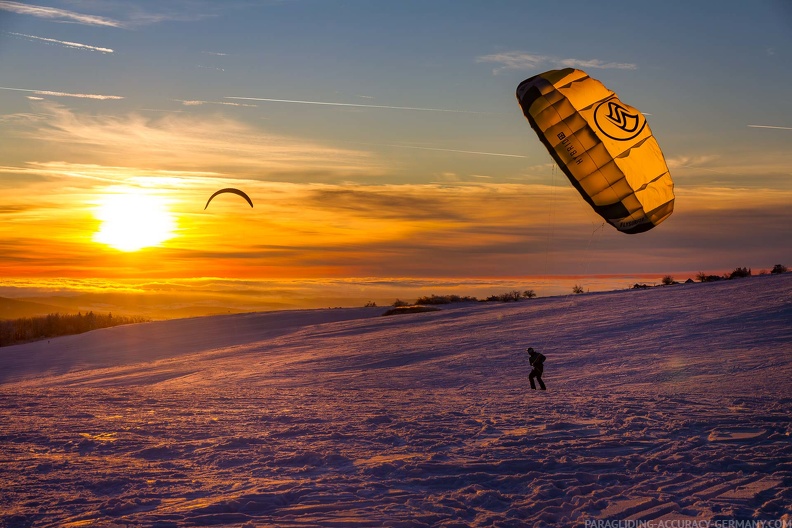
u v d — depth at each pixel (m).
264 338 54.84
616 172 17.31
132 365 44.03
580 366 24.59
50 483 7.79
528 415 13.55
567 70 18.19
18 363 51.06
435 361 30.06
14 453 9.53
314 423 12.58
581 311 41.97
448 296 73.94
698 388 17.64
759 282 41.84
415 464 8.82
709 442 10.17
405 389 21.61
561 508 6.99
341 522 6.46
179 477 8.26
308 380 26.25
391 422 12.67
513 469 8.70
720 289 41.59
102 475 8.21
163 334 65.75
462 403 16.22
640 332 30.95
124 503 7.00
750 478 8.03
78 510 6.76
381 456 9.49
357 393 19.86
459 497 7.39
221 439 10.79
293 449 10.00
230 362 38.53
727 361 21.86
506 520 6.57
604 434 11.09
